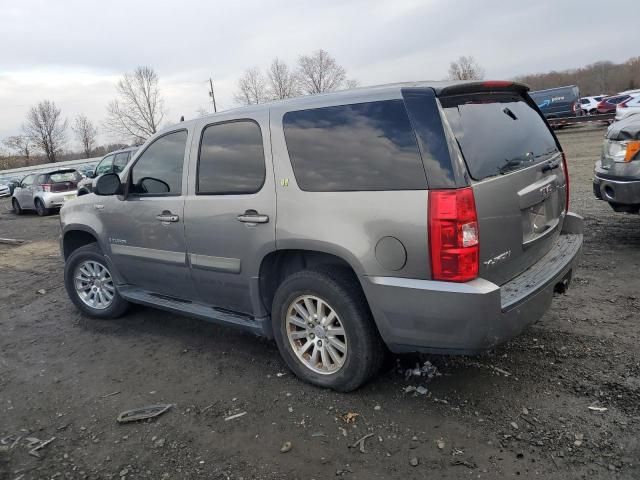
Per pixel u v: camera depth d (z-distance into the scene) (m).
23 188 17.80
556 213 3.61
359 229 2.92
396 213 2.79
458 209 2.62
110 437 3.06
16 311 5.71
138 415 3.25
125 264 4.56
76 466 2.81
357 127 3.01
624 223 6.75
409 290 2.77
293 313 3.42
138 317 5.10
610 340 3.63
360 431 2.88
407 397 3.17
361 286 3.10
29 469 2.81
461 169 2.67
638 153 5.04
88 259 5.02
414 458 2.62
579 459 2.50
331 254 3.14
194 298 4.13
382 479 2.50
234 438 2.93
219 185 3.68
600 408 2.87
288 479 2.56
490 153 2.95
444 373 3.39
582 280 4.85
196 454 2.82
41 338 4.78
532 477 2.42
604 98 33.56
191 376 3.73
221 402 3.33
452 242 2.64
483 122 3.05
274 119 3.39
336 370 3.26
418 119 2.79
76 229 4.94
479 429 2.79
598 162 5.64
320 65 51.69
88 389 3.69
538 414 2.87
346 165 3.03
